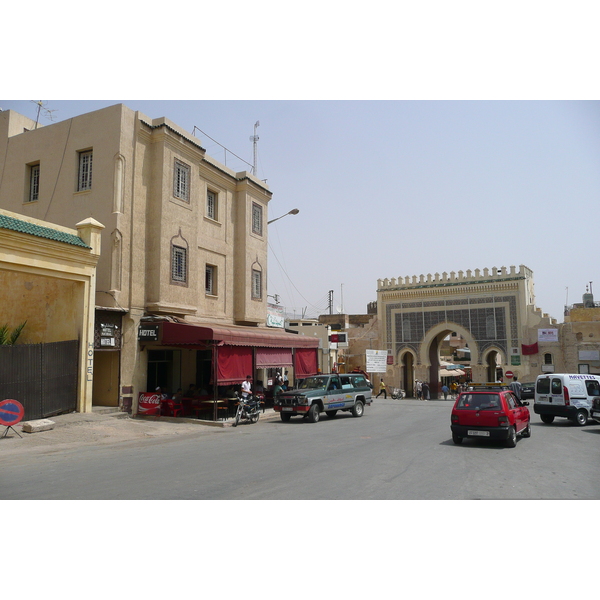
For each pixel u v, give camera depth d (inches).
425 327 1707.7
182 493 306.3
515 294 1585.9
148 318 777.6
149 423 703.1
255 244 1082.1
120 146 759.1
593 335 1493.6
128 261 762.8
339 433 637.9
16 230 574.2
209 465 401.7
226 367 776.3
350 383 884.6
